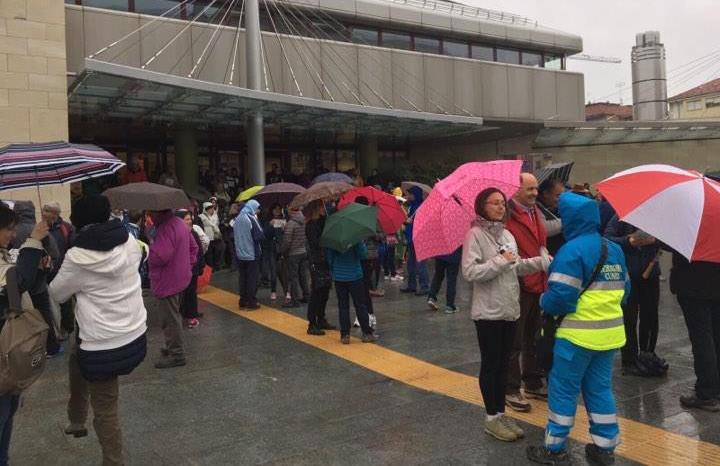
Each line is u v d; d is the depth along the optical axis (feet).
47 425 16.57
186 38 52.75
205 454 14.30
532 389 17.34
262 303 33.58
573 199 12.94
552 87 74.64
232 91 41.06
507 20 75.56
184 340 25.71
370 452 14.08
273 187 33.81
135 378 20.52
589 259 12.50
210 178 59.77
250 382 19.81
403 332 26.16
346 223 23.43
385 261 40.86
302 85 59.16
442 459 13.58
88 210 12.58
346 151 72.43
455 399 17.58
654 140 68.13
